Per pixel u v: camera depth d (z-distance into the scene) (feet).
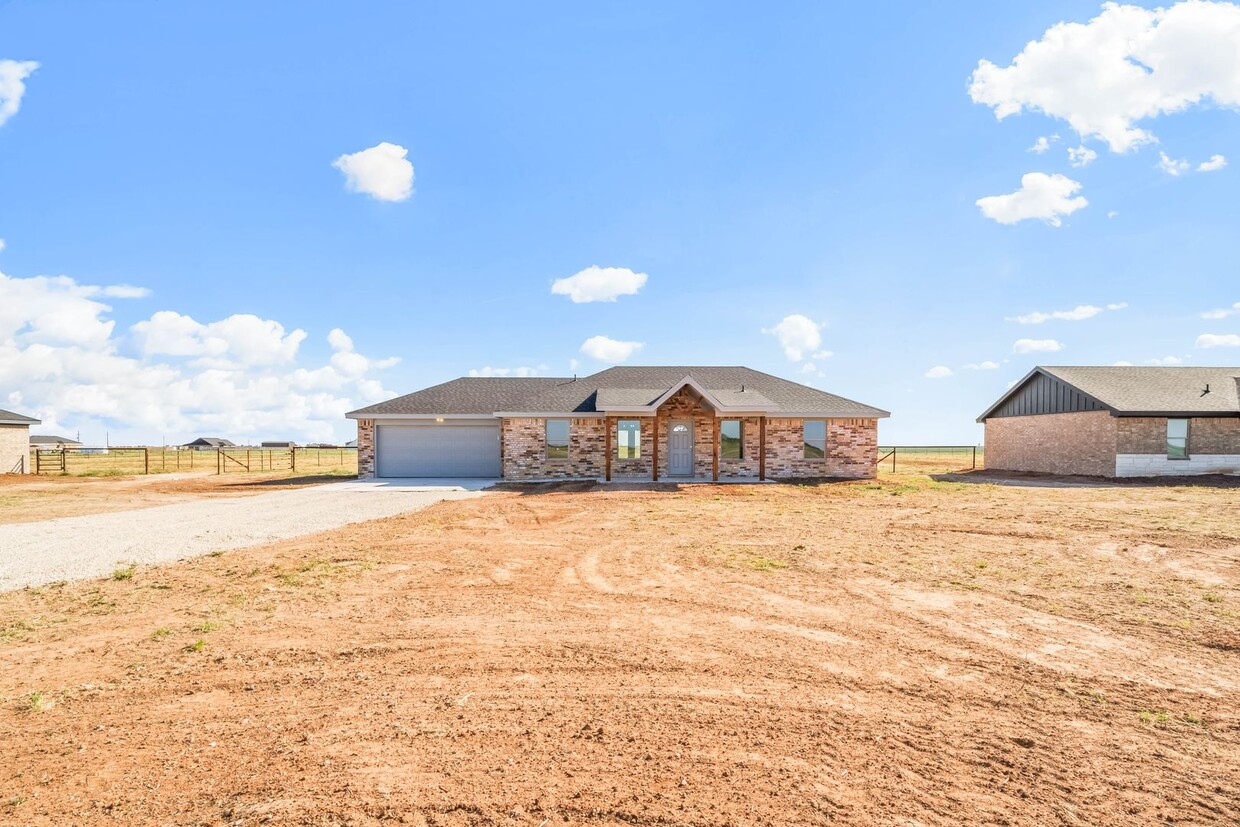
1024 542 34.88
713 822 10.11
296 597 23.52
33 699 14.69
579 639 18.95
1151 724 13.57
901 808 10.52
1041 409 93.40
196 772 11.57
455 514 46.34
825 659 17.35
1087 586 25.23
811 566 28.91
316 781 11.26
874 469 78.69
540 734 13.07
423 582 25.90
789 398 81.97
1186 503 53.26
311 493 64.18
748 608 22.24
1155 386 86.48
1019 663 17.07
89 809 10.42
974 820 10.20
